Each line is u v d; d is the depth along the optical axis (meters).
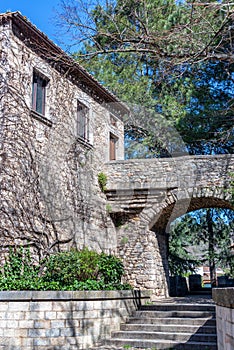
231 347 4.56
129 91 16.27
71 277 9.45
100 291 8.95
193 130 16.66
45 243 10.74
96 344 8.59
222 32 8.90
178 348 8.10
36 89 11.44
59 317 8.16
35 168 10.81
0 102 10.28
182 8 9.80
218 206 15.04
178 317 9.62
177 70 9.83
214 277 20.34
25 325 7.90
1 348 7.76
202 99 17.25
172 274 21.19
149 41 9.01
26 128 10.68
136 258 14.05
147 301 11.11
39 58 11.44
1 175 9.96
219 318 5.85
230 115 15.65
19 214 10.16
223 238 20.33
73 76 12.73
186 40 8.98
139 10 9.77
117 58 17.69
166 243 16.38
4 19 10.47
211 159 13.51
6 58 10.34
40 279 9.26
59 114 11.95
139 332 8.93
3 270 9.49
